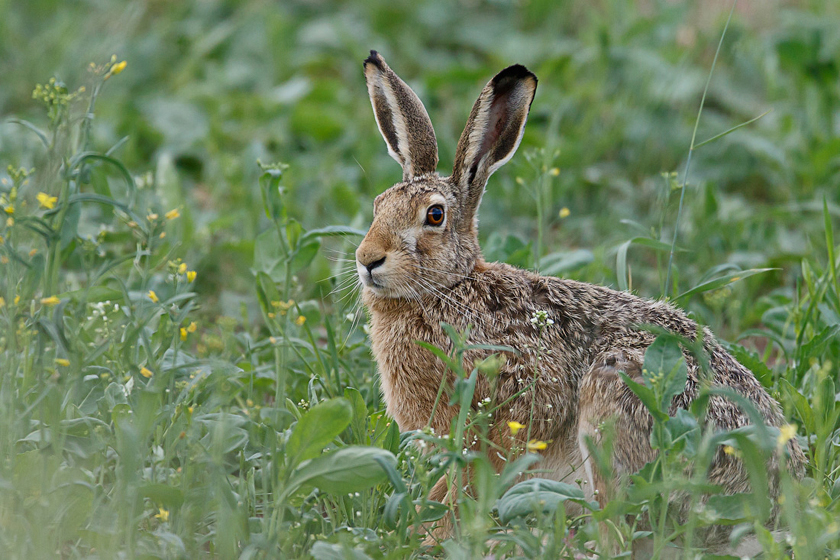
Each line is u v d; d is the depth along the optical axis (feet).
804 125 52.95
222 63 62.69
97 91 30.50
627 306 30.27
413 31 65.82
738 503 23.34
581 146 52.42
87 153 29.07
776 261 41.65
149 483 22.41
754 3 64.13
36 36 61.16
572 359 29.50
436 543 26.22
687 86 55.36
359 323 35.68
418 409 30.50
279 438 25.52
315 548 21.56
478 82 58.03
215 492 22.59
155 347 28.78
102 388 27.12
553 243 46.78
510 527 24.27
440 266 30.99
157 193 41.70
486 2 68.54
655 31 60.18
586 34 61.67
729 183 52.26
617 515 23.56
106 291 31.86
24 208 27.81
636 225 37.32
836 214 45.24
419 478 23.49
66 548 23.80
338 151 52.85
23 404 24.68
